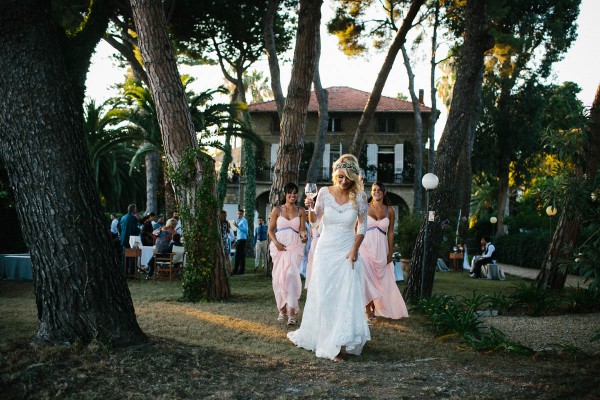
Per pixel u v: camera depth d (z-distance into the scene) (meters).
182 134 9.38
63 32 7.86
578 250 6.65
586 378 4.62
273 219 7.23
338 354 5.30
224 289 9.61
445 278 16.50
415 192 24.80
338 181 5.62
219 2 16.41
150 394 3.75
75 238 4.43
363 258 7.47
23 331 5.86
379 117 34.31
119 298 4.65
